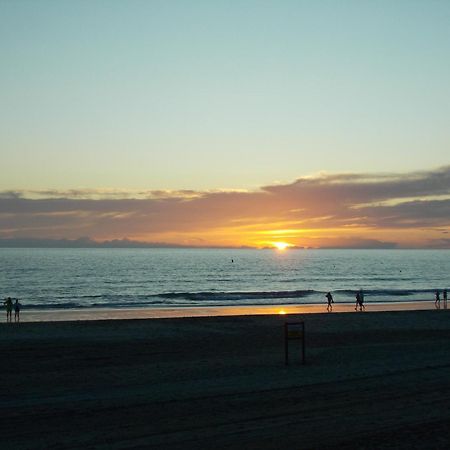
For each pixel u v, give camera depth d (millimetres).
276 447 10906
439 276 135125
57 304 58969
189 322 35281
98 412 13500
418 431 11992
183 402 14539
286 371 19219
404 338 28750
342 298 69438
